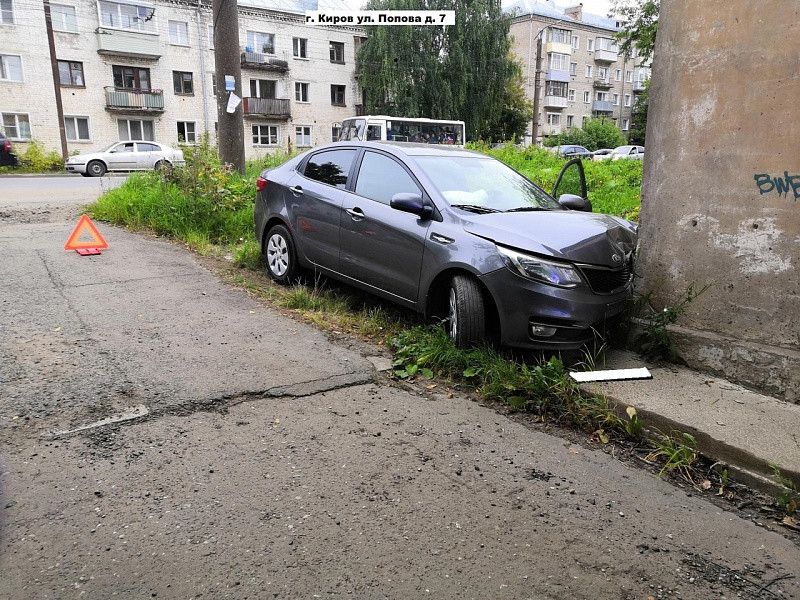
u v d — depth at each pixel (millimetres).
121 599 2143
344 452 3246
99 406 3535
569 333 4262
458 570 2395
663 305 4652
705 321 4414
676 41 4383
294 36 46031
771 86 3920
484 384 4152
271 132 46406
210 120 43562
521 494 2975
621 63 69750
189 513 2639
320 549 2465
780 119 3910
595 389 4027
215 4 11055
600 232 4602
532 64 62844
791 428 3516
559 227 4570
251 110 44312
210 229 8844
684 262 4504
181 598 2164
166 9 40531
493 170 5625
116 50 38625
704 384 4164
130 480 2852
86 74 38375
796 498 3031
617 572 2449
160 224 8859
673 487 3170
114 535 2469
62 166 33594
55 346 4391
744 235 4168
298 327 5188
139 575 2260
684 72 4348
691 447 3451
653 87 4648
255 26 44344
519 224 4551
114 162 26172
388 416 3713
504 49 42750
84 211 10484
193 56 42156
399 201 4773
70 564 2291
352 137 24922
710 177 4293
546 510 2854
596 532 2709
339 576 2320
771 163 3988
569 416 3820
